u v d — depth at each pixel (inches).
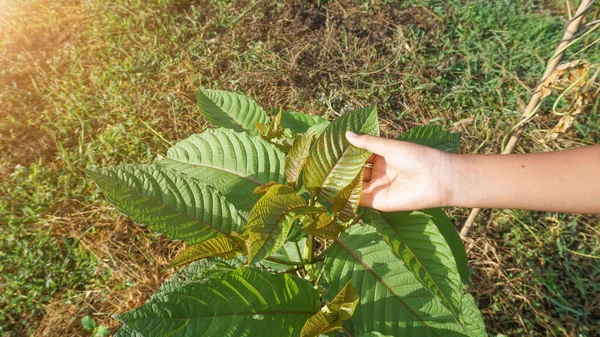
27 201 37.8
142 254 36.0
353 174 16.2
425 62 47.3
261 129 19.6
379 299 17.7
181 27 49.2
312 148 16.3
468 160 18.1
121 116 42.4
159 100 44.2
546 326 32.6
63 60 47.1
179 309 14.0
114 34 49.1
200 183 17.8
